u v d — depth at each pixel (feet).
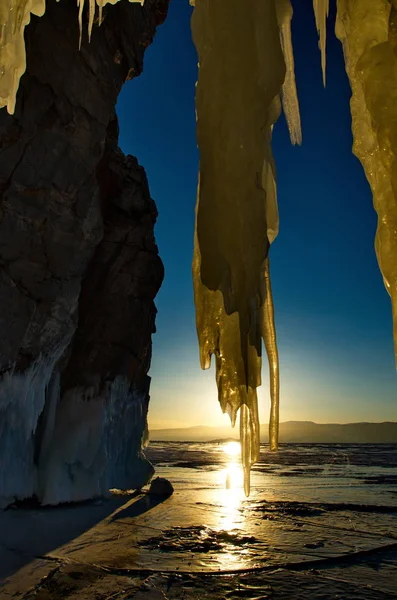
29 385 34.53
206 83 9.59
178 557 22.22
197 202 9.62
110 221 43.70
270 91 9.19
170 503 38.52
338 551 23.70
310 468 85.97
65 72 35.01
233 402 9.86
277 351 9.27
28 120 33.17
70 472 37.42
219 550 23.71
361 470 80.59
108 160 42.57
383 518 33.01
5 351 32.71
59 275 36.22
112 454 43.09
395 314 7.03
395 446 248.73
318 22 9.83
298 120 11.05
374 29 7.83
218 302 10.17
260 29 9.45
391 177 6.81
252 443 9.73
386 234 7.31
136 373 46.96
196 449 195.62
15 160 32.94
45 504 34.63
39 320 35.04
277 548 24.21
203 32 9.97
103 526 28.99
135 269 45.47
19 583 17.89
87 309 42.34
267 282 9.19
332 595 17.20
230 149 9.19
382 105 7.04
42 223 34.99
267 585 18.29
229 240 9.09
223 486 52.95
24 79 32.78
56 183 35.19
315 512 35.29
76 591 17.17
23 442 34.14
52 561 21.01
